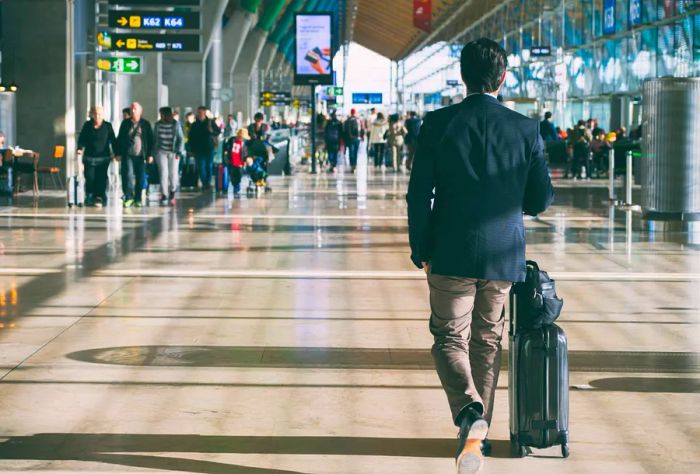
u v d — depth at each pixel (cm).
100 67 2428
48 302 864
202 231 1448
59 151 2047
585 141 2986
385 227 1524
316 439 495
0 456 466
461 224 448
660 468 455
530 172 457
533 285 461
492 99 460
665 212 1520
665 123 1509
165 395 572
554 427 460
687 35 3156
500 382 604
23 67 2323
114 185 2227
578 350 693
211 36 4388
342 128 3528
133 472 446
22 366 636
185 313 819
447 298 456
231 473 446
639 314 827
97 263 1105
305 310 836
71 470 448
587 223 1589
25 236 1364
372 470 451
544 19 4562
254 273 1041
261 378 612
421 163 452
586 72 4097
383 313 823
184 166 2422
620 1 3647
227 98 4622
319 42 3234
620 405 557
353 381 606
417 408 549
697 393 583
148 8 2380
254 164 2281
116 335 731
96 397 566
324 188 2500
